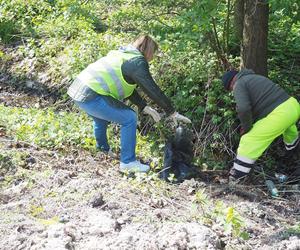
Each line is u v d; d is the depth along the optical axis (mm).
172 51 5121
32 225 2945
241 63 4871
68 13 6496
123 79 3926
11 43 6590
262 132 4004
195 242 2900
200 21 4359
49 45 6207
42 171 3832
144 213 3252
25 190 3510
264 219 3543
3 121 4680
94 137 4473
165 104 3920
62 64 5875
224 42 5164
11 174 3756
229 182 4141
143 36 3969
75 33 6355
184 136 4141
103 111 3961
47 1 7371
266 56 4832
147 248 2777
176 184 3953
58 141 4309
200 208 3457
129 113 3982
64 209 3225
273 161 4660
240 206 3676
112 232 2938
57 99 5633
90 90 3934
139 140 4668
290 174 4582
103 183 3611
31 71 6020
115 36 5953
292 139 4340
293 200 3996
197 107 4895
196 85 4984
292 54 5582
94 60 5516
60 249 2674
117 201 3373
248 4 4668
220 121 4762
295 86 5145
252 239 3156
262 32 4719
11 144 4211
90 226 2998
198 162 4520
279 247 3004
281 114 3961
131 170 3996
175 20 5723
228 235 3102
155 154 4480
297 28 5887
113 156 4359
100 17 6867
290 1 4160
